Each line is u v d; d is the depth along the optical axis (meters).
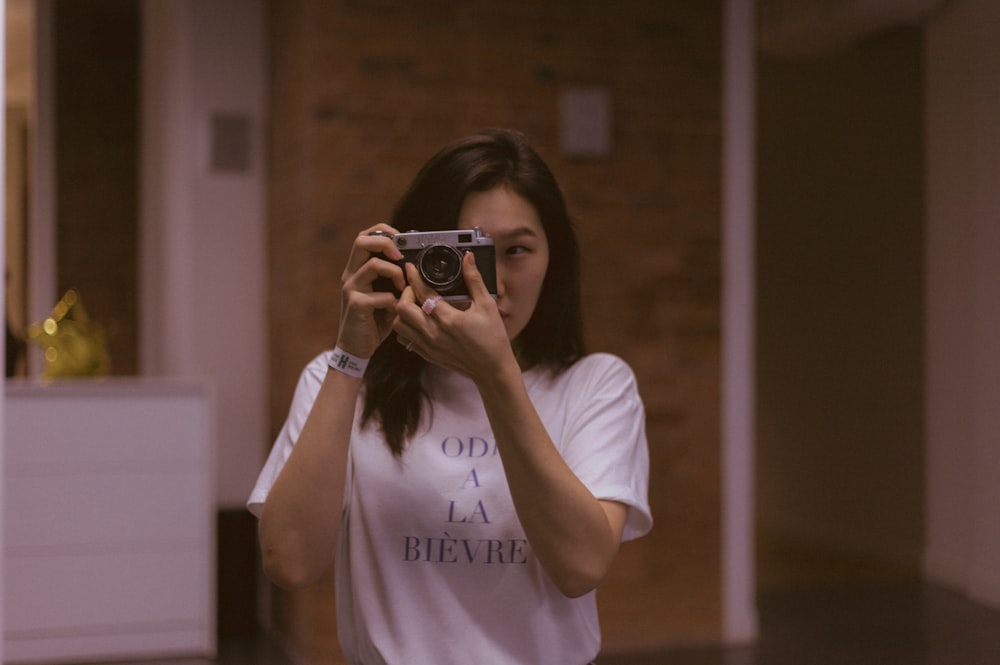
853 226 5.85
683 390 4.11
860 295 5.80
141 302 5.32
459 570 1.08
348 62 3.75
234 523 4.16
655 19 4.07
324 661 3.75
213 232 4.32
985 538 4.85
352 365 1.04
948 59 5.09
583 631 1.12
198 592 3.90
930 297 5.23
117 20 5.29
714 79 4.14
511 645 1.07
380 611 1.09
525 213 1.09
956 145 5.06
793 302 6.38
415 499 1.09
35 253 5.19
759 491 6.73
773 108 6.53
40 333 4.29
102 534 3.81
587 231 4.01
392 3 3.79
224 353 4.34
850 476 5.90
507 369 0.97
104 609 3.81
